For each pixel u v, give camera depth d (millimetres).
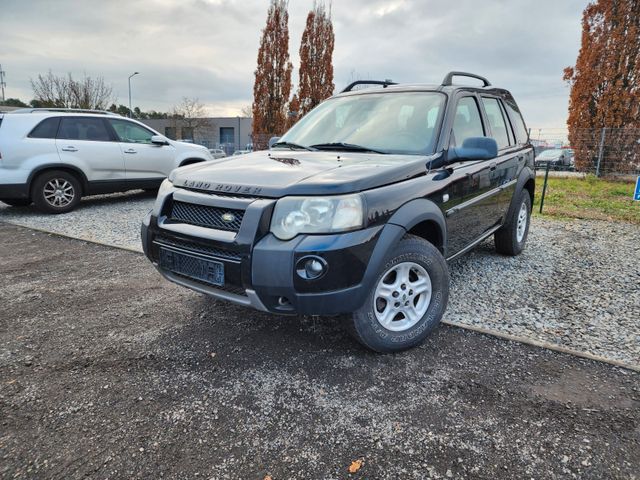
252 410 2115
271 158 2893
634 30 12625
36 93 31281
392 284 2545
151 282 3967
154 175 8422
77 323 3100
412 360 2564
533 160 4879
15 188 6762
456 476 1702
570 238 5734
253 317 3168
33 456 1812
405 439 1910
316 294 2146
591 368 2475
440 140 2969
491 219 3877
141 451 1845
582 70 13680
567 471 1722
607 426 1978
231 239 2234
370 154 2975
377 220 2273
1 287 3852
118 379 2387
